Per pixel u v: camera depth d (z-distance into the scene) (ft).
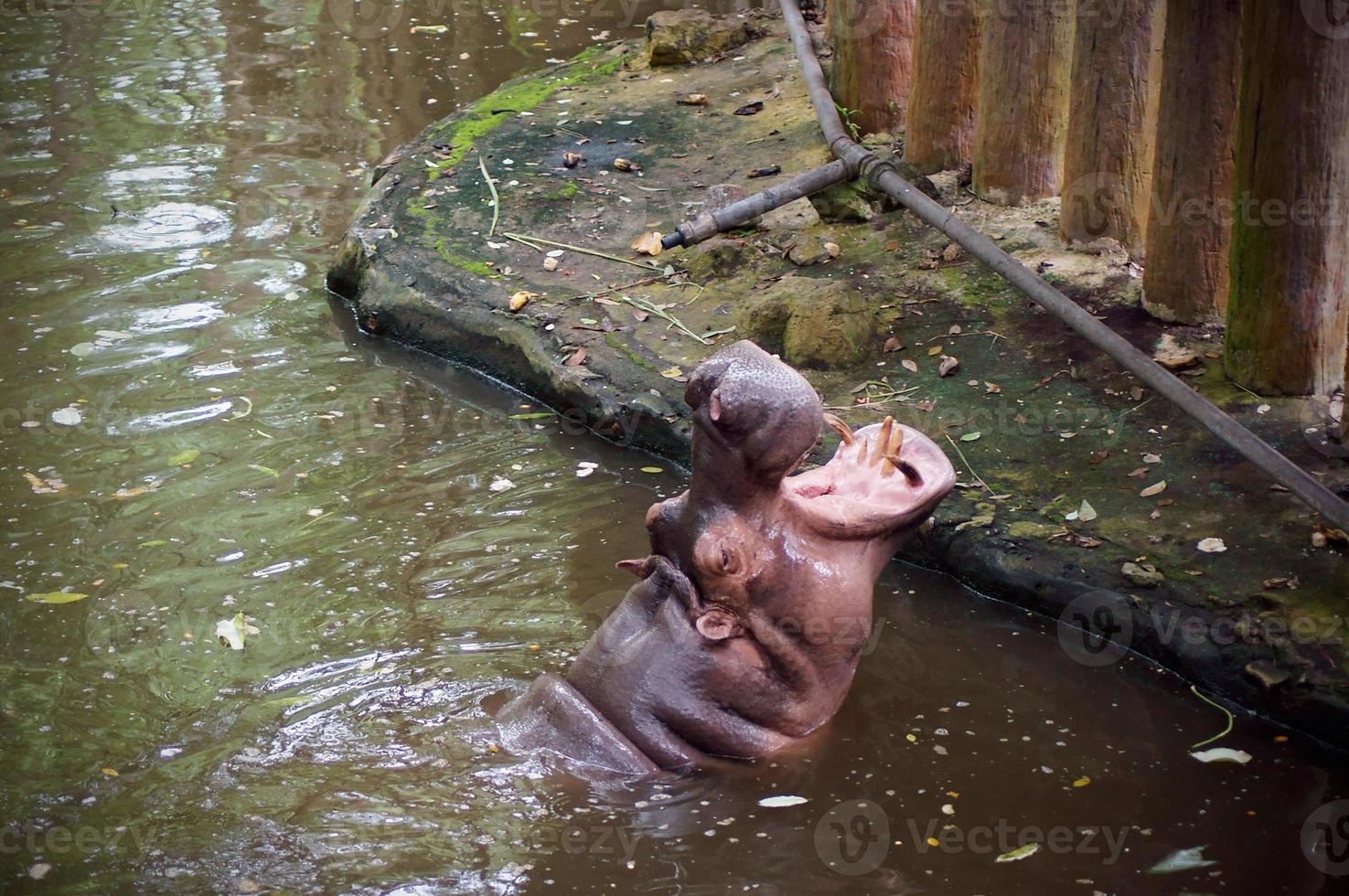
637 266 24.25
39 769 13.94
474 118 31.14
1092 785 13.76
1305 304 17.97
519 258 24.73
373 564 17.60
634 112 30.81
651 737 13.61
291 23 41.14
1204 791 13.69
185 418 21.29
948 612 16.81
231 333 24.07
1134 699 15.12
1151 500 17.20
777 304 21.36
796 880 12.42
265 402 21.84
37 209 28.78
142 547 17.94
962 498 17.74
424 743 14.20
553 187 27.27
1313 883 12.39
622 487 19.61
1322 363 18.34
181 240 27.48
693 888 12.32
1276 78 17.16
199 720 14.70
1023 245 23.04
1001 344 20.79
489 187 27.40
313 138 32.55
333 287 25.66
